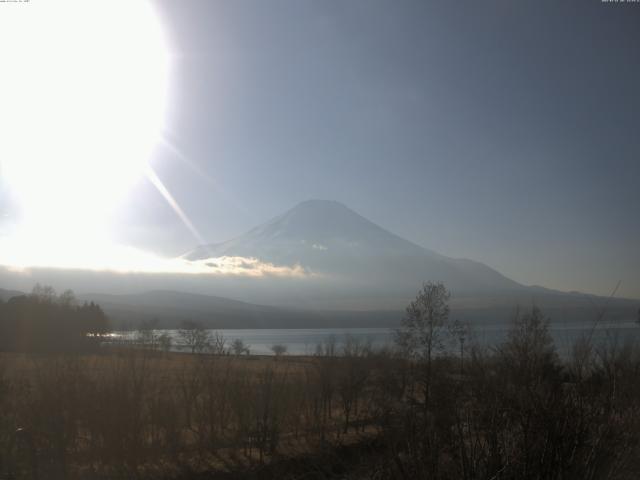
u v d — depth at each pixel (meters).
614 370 7.79
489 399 7.57
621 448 7.11
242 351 68.06
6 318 62.34
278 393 26.98
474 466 7.13
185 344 69.94
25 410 19.77
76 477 20.31
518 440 7.16
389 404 9.39
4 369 20.55
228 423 29.52
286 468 12.64
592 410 7.28
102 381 21.97
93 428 21.56
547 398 7.33
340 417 27.53
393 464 7.69
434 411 8.02
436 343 33.12
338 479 8.43
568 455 6.97
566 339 8.34
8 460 18.98
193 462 23.23
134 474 21.69
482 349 8.84
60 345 30.94
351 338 64.50
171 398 25.06
